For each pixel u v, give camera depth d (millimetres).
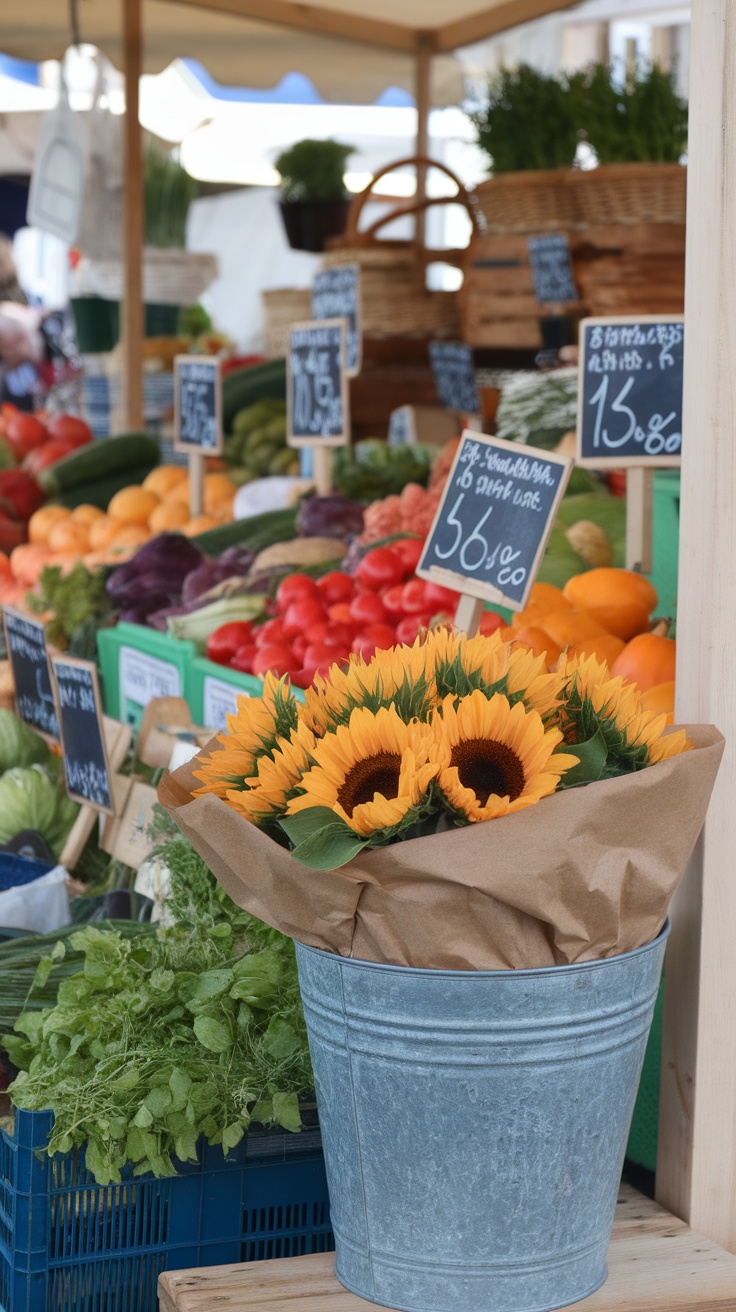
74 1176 1715
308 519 3584
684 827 1451
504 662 1534
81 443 5223
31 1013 1904
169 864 2121
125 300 5293
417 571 2240
